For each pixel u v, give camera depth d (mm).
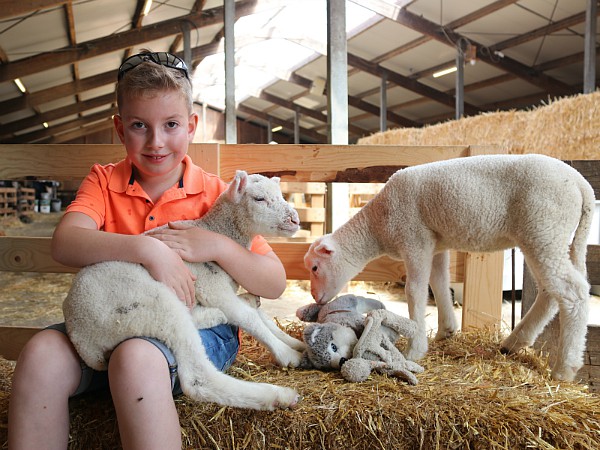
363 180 2393
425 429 1419
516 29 10016
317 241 2102
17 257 2416
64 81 11344
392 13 10258
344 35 5125
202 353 1352
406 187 1916
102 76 11812
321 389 1555
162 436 1226
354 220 2072
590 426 1418
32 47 8227
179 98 1539
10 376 1936
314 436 1419
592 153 5305
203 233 1573
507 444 1375
